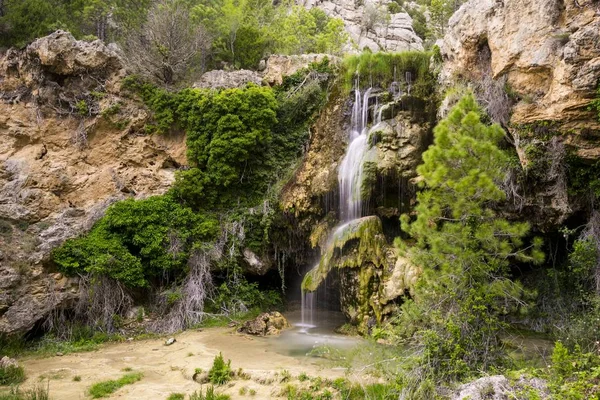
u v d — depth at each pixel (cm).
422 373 786
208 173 1697
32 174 1606
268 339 1288
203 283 1555
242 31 2286
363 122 1593
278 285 1744
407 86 1556
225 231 1634
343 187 1529
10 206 1502
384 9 4725
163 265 1547
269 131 1716
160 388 961
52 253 1452
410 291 1214
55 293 1405
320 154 1645
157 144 1777
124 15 2559
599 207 1130
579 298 1096
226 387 952
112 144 1747
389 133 1468
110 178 1702
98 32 2495
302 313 1488
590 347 888
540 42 1034
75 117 1747
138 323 1477
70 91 1747
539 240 845
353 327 1323
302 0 4591
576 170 1104
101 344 1342
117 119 1742
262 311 1570
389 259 1306
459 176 834
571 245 1256
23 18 1973
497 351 821
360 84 1656
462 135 839
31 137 1680
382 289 1269
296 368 1002
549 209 1163
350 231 1354
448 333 817
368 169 1442
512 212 1218
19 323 1320
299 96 1766
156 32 1848
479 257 845
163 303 1543
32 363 1175
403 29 4491
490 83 1188
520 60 1069
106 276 1479
